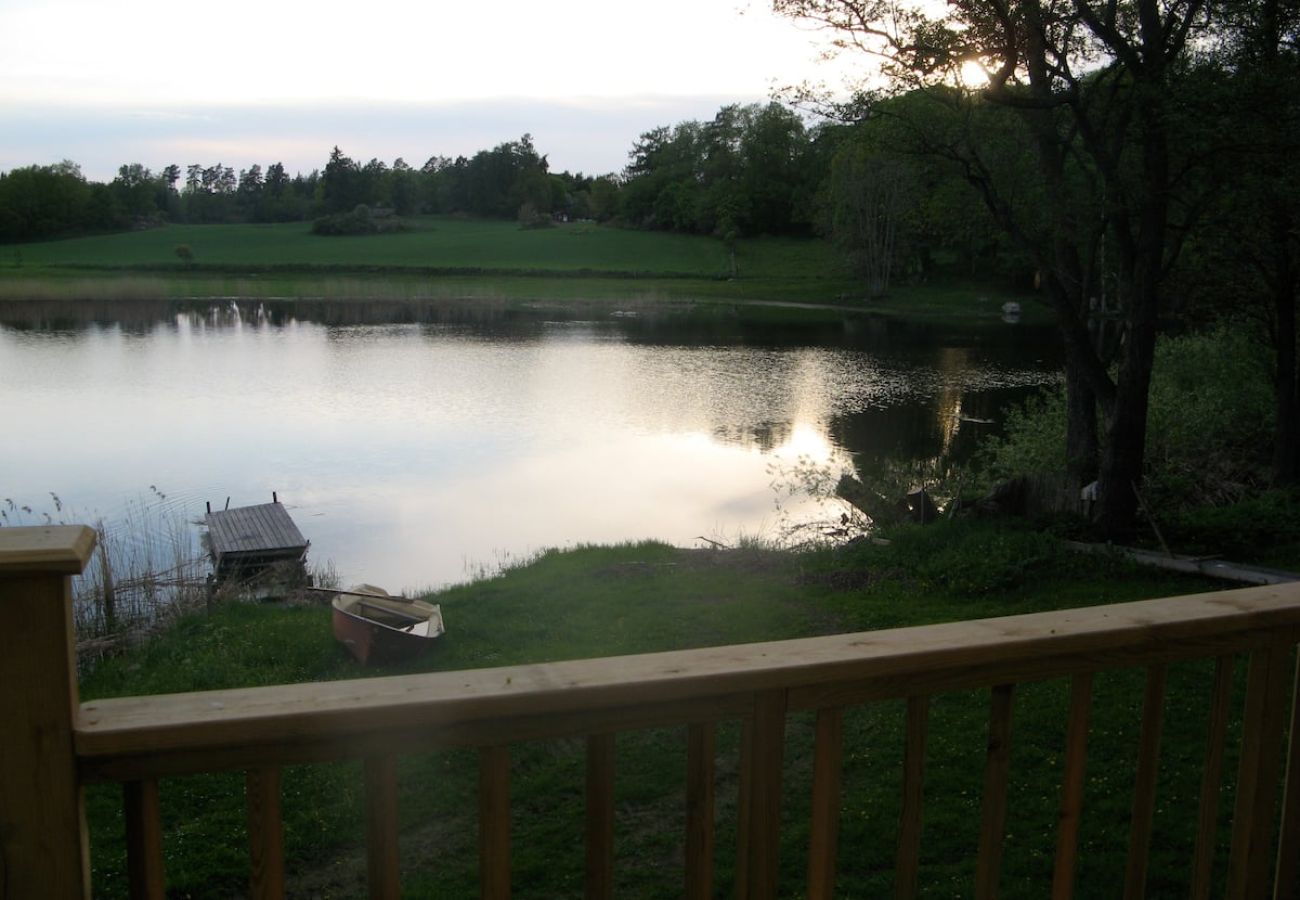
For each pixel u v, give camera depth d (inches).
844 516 708.0
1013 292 3432.6
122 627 491.8
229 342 2257.6
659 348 2178.9
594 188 7007.9
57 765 56.8
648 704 69.9
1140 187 527.2
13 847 56.6
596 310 3208.7
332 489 995.9
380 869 65.3
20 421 1333.7
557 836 240.7
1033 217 585.9
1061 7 509.4
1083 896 193.3
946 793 245.8
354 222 6289.4
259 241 5930.1
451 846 241.6
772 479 1031.0
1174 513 581.3
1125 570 491.5
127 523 829.2
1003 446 936.9
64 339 2281.0
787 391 1592.0
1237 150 484.4
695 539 801.6
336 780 266.2
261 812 62.1
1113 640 82.4
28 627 55.4
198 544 767.1
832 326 2689.5
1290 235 592.1
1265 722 91.6
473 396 1560.0
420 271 4618.6
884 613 439.8
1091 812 229.9
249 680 373.1
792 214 5073.8
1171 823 221.6
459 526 861.8
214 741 59.5
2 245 5600.4
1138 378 535.2
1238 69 497.4
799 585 492.1
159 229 6589.6
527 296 3654.0
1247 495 684.1
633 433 1283.2
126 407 1448.1
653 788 260.8
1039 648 79.4
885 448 1176.8
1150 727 87.1
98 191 6461.6
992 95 507.2
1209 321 866.8
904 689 76.6
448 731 65.4
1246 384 836.0
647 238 5546.3
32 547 53.9
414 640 386.9
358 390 1612.9
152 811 60.2
